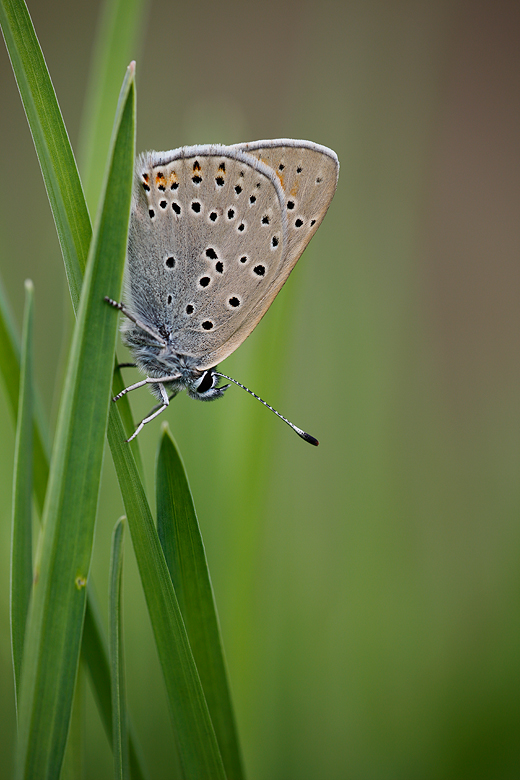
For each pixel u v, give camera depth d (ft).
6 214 1.00
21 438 0.82
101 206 0.81
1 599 0.89
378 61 0.95
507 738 0.91
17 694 0.82
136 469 0.82
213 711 0.83
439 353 1.17
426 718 0.92
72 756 0.83
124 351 0.93
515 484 0.96
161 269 0.87
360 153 0.95
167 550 0.83
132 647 0.90
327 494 0.95
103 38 0.86
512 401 1.02
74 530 0.81
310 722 0.91
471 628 0.93
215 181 0.86
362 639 0.93
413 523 0.95
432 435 0.97
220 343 0.88
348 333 0.95
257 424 0.89
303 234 0.87
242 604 0.88
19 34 0.81
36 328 0.93
